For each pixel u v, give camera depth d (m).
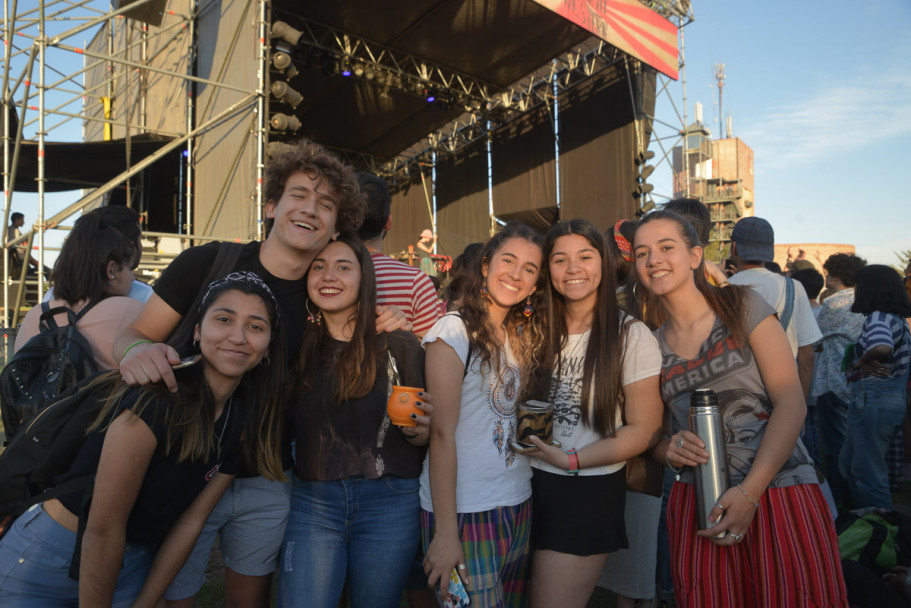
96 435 1.54
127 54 12.21
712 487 1.65
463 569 1.73
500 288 1.88
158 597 1.63
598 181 12.55
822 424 4.30
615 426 1.89
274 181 1.85
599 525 1.85
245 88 8.50
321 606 1.78
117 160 10.04
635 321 1.95
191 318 1.79
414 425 1.70
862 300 3.72
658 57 10.56
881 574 2.60
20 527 1.53
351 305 1.87
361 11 10.83
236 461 1.74
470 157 15.98
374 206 2.47
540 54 12.38
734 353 1.76
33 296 9.88
